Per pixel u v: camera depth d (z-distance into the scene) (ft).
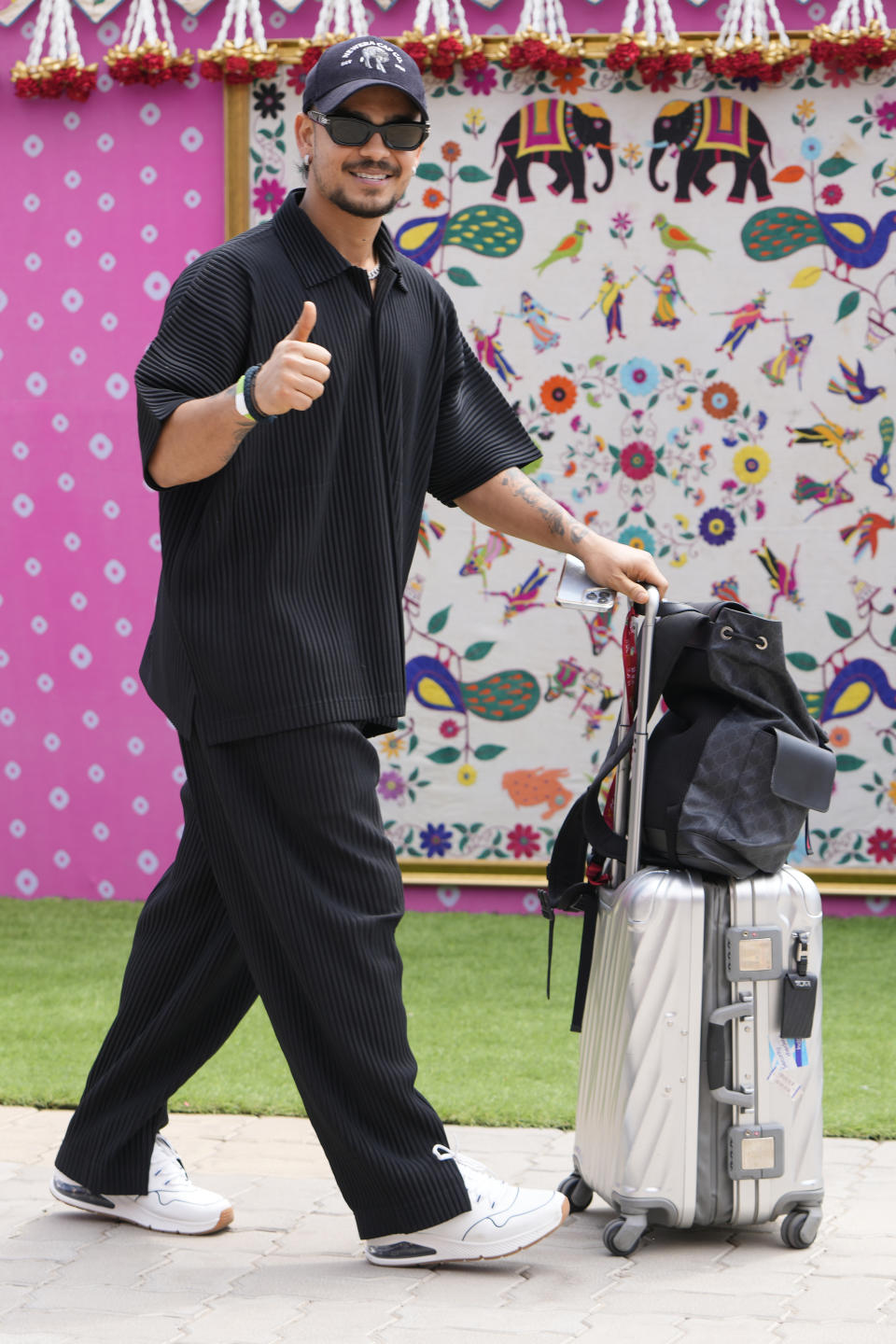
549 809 62.28
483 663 62.23
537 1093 37.40
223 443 23.53
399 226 61.26
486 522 30.30
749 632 27.43
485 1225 25.72
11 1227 28.60
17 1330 23.61
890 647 60.54
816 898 27.25
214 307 25.22
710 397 60.64
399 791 62.95
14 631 65.16
